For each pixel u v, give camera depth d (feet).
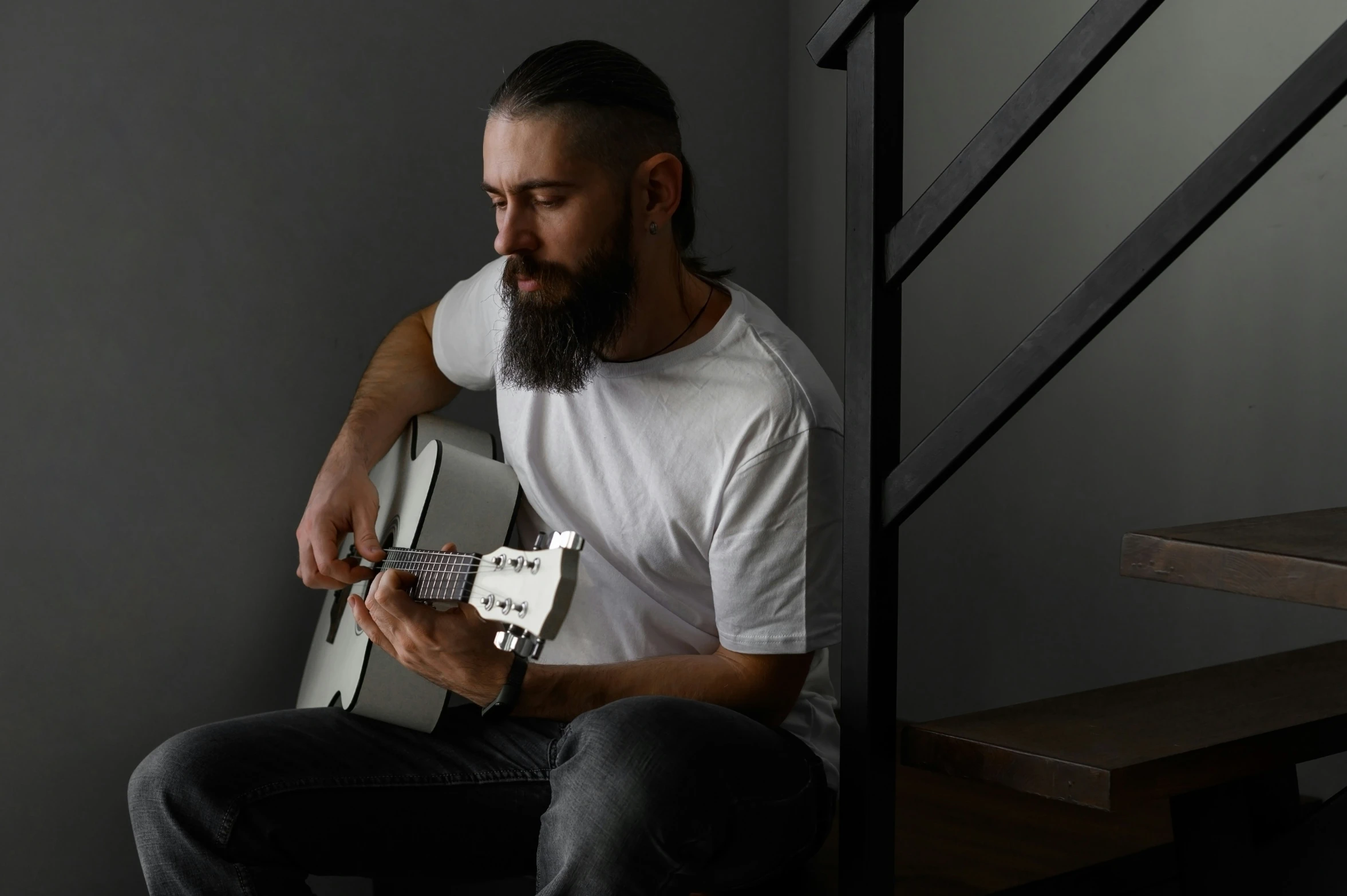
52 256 5.53
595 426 4.77
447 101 6.61
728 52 7.65
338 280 6.33
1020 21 6.55
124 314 5.72
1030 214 6.57
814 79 7.80
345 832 4.26
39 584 5.58
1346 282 5.40
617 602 4.78
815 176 7.83
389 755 4.47
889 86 3.65
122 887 5.89
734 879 3.95
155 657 5.92
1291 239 5.58
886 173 3.66
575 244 4.29
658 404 4.63
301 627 6.40
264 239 6.08
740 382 4.50
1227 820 3.56
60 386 5.58
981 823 5.30
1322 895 3.62
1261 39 5.61
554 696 4.25
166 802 4.14
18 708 5.55
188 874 4.13
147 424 5.82
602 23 7.10
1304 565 2.56
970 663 6.98
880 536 3.69
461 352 5.68
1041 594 6.61
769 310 5.00
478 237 6.84
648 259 4.52
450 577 4.22
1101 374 6.32
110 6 5.58
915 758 3.58
